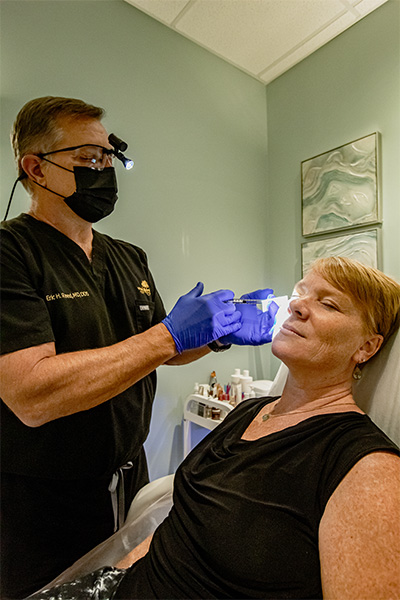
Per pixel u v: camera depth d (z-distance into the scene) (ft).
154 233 5.57
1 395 2.20
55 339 2.75
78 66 4.85
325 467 2.00
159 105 5.66
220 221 6.46
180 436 5.83
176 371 5.77
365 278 2.50
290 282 6.86
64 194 2.91
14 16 4.36
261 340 3.14
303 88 6.58
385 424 2.59
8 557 2.89
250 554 1.85
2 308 2.28
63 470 2.86
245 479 2.15
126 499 3.53
